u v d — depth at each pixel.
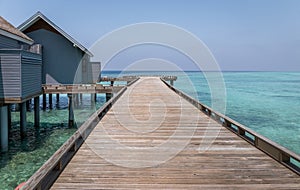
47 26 14.41
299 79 56.19
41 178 2.55
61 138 9.87
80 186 2.96
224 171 3.39
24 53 8.25
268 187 2.96
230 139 4.88
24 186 2.37
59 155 3.20
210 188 2.94
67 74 14.60
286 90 31.19
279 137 10.98
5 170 6.65
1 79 7.83
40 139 9.69
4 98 7.85
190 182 3.08
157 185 3.00
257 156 3.94
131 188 2.92
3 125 8.03
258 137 4.14
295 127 12.67
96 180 3.11
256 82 45.91
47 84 14.44
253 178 3.19
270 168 3.48
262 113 16.22
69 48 14.59
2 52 7.80
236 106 18.81
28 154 7.96
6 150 8.15
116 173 3.32
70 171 3.35
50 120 13.04
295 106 18.91
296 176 3.24
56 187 2.92
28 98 8.70
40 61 10.33
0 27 8.55
